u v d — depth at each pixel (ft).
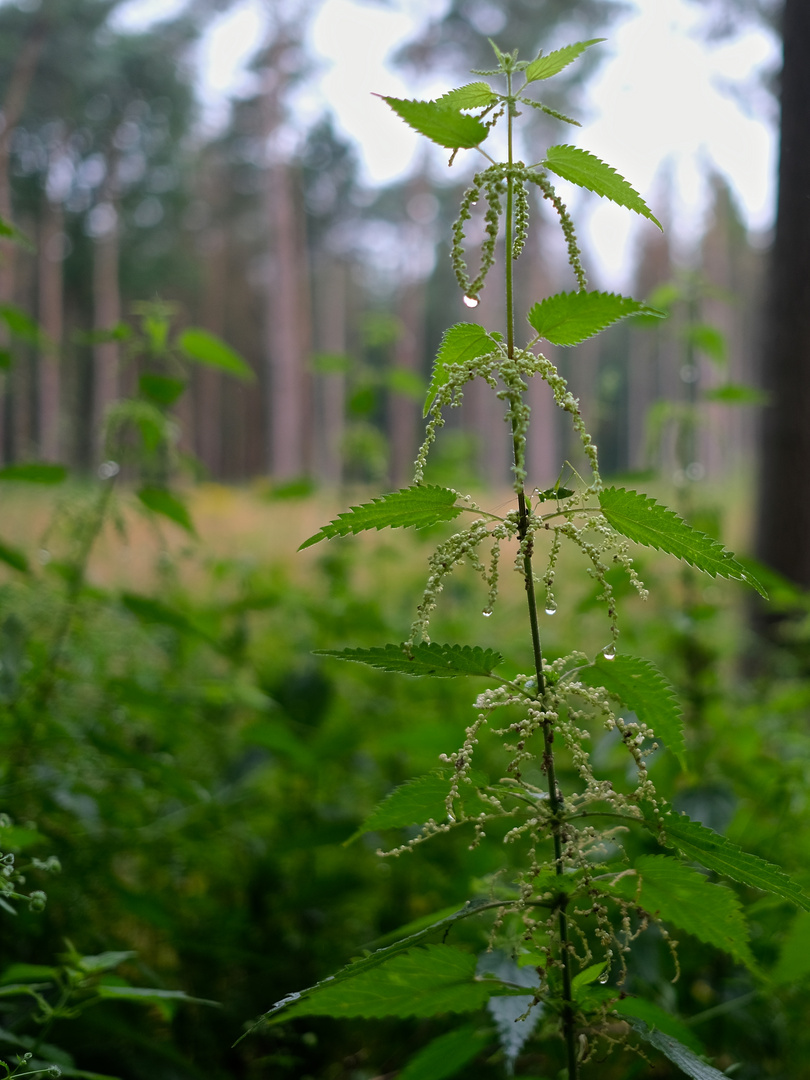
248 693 11.22
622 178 4.42
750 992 8.09
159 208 102.99
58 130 79.71
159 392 9.66
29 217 87.10
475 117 4.35
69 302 104.63
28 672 8.64
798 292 17.33
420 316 105.50
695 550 4.36
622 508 4.42
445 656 4.52
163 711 9.26
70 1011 6.14
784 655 15.58
